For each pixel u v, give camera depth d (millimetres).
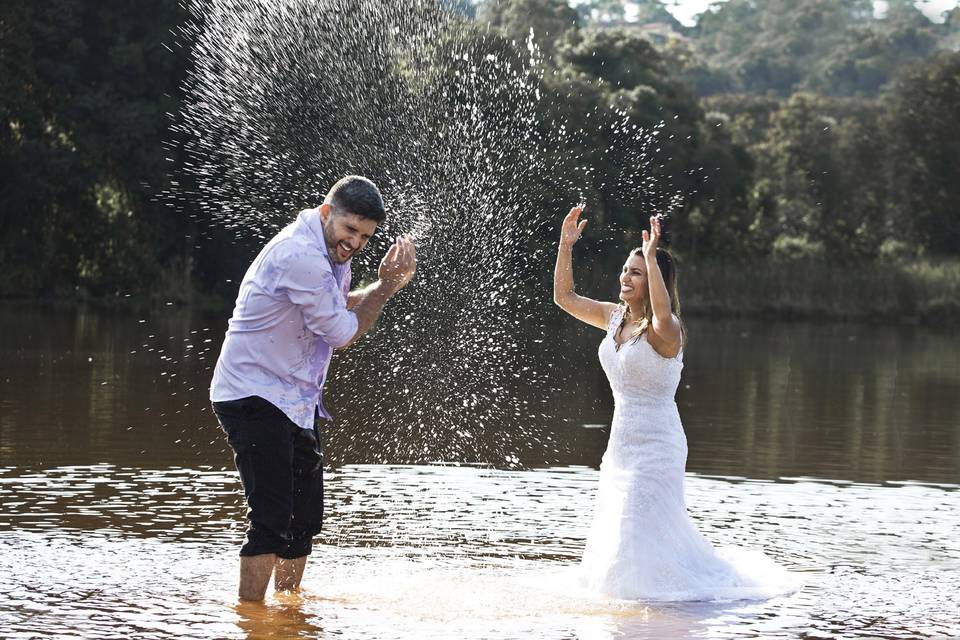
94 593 5301
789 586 5668
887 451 10367
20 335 20891
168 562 5879
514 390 15148
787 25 121938
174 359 17484
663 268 5879
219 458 8992
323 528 6805
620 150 23859
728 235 42906
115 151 30344
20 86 30375
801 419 12617
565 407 13547
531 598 5426
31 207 31500
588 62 36594
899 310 36406
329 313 5199
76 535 6383
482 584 5664
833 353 23625
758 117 60438
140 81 30969
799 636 4879
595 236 23484
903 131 46562
